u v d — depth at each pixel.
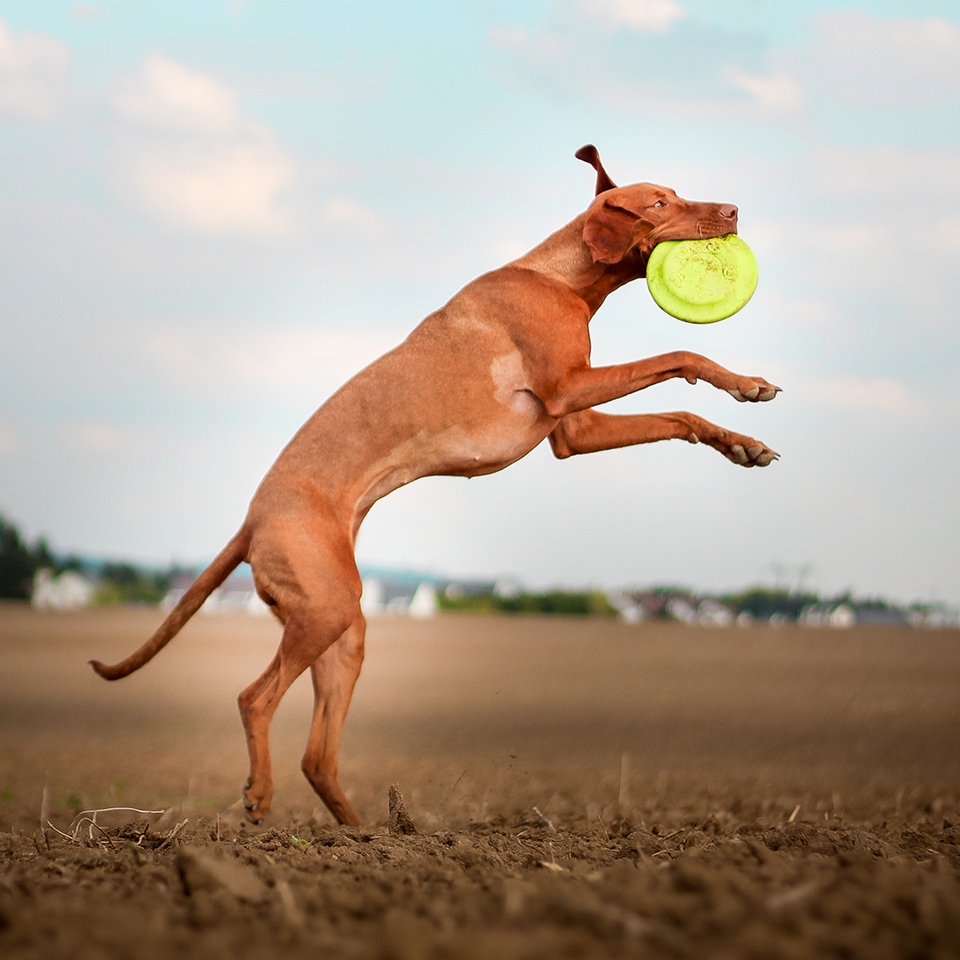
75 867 5.17
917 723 16.25
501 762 13.12
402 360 7.66
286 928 3.76
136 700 20.52
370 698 20.34
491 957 3.21
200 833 6.67
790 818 7.97
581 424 8.02
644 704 19.03
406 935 3.44
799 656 28.31
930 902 3.68
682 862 4.61
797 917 3.53
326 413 7.65
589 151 8.26
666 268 7.75
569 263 7.88
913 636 36.38
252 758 7.16
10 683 23.31
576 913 3.62
